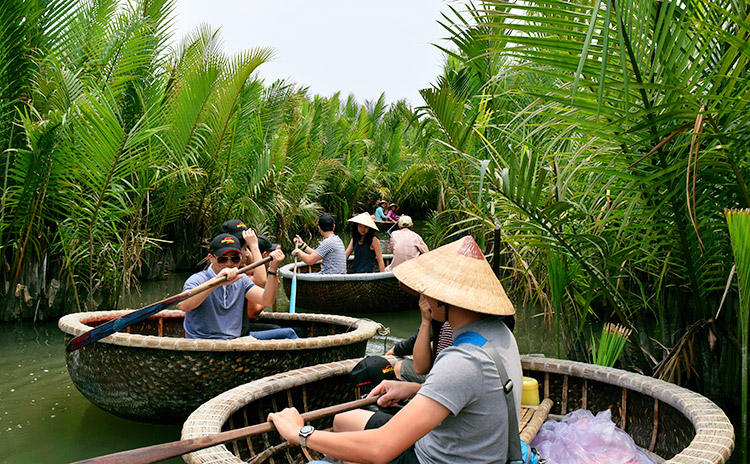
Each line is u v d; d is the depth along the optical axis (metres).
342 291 7.04
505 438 1.91
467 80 6.65
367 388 3.69
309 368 3.36
